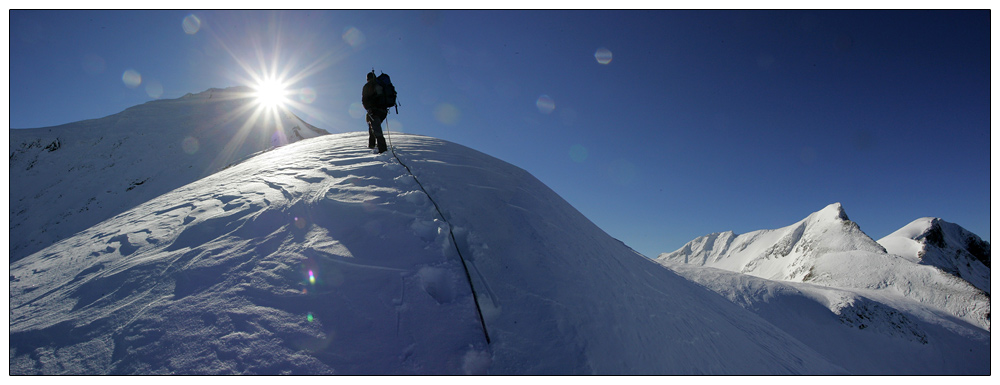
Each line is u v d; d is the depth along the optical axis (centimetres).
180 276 289
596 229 789
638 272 633
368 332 240
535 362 254
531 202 582
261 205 441
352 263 309
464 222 432
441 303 278
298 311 250
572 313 316
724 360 462
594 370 264
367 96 764
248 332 229
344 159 688
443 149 864
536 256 397
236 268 296
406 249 337
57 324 245
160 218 441
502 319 289
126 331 233
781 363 632
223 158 2795
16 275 333
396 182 521
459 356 236
